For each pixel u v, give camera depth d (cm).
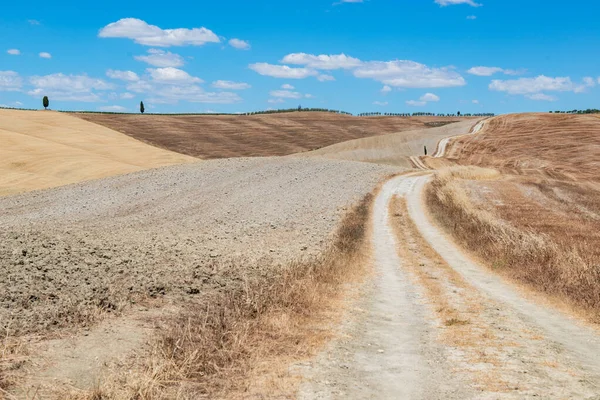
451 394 654
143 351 758
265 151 11531
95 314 918
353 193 4428
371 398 635
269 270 1536
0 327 806
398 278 1662
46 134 8650
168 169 5266
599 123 11625
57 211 3184
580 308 1222
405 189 4891
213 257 1720
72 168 5672
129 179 4631
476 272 1792
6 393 582
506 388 679
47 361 696
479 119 13350
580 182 6350
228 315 940
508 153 9712
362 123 16312
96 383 633
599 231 2661
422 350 860
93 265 1352
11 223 2645
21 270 1195
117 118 13562
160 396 605
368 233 2817
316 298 1190
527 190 4812
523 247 1938
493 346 894
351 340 905
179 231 2506
